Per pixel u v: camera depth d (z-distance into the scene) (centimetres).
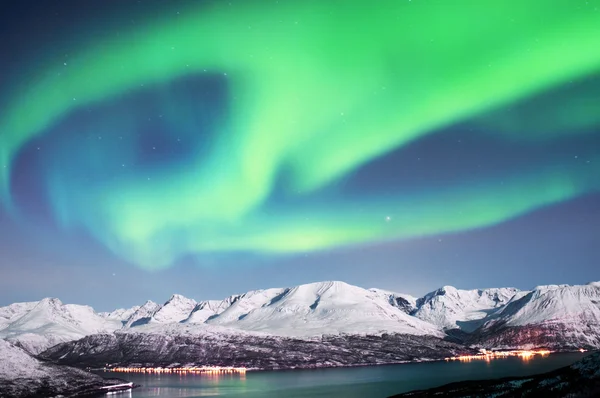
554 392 9875
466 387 15612
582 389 9306
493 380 17050
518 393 11056
